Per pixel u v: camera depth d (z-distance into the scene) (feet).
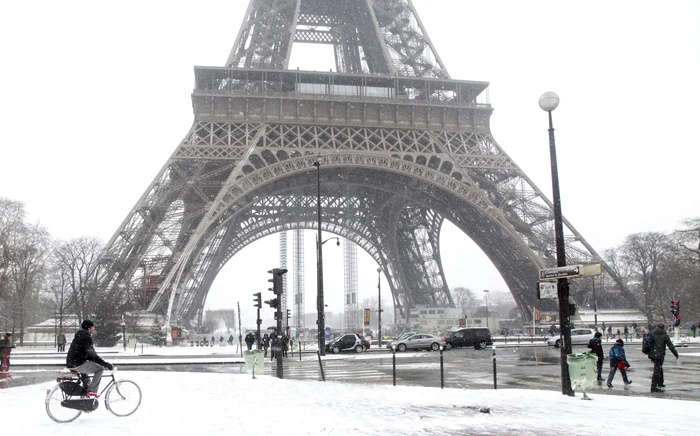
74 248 412.77
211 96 316.40
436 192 356.18
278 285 122.42
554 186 92.58
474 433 57.47
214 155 305.53
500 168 328.90
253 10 362.53
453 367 158.92
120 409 67.82
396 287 497.87
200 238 294.46
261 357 126.52
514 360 186.29
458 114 339.16
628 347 259.19
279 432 56.85
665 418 66.59
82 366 66.39
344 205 446.19
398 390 96.27
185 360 197.88
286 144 323.57
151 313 298.35
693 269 378.12
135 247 302.86
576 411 72.23
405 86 348.38
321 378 126.31
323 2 423.23
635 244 445.78
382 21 378.94
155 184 301.22
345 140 326.44
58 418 64.23
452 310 438.81
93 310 299.99
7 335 128.47
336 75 336.29
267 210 433.48
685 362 167.63
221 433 56.24
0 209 388.37
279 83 341.82
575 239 336.90
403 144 325.42
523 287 385.09
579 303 382.42
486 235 364.58
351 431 57.72
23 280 393.29
